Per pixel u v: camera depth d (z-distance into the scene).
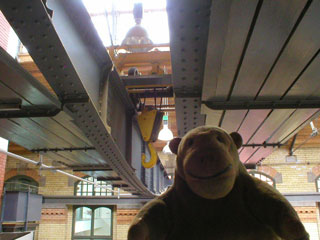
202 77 2.50
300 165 11.02
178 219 1.18
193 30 1.95
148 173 6.55
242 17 1.79
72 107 2.47
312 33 1.94
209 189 1.02
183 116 3.13
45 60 1.99
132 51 5.01
